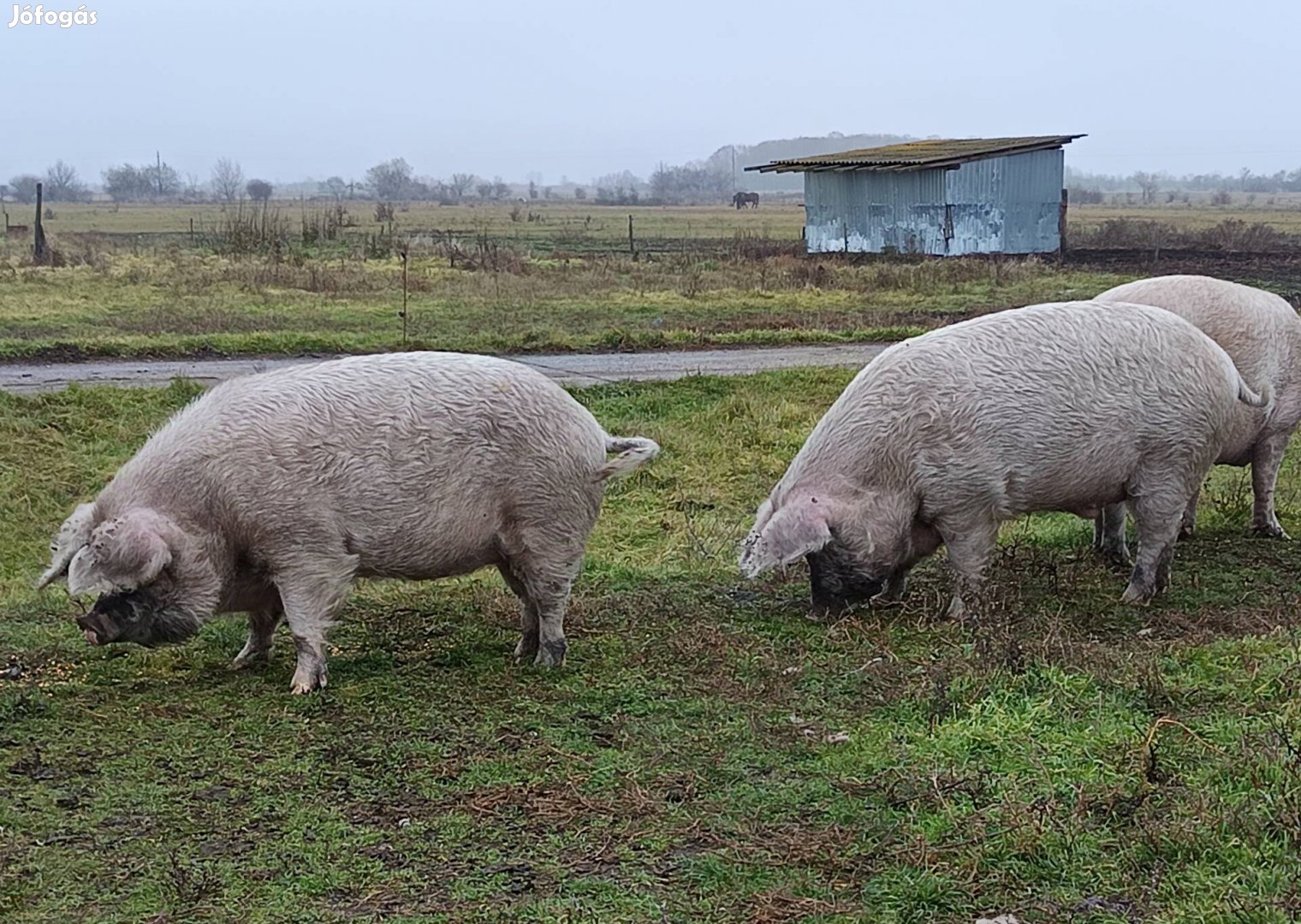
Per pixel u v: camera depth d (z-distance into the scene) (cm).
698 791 576
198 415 695
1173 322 864
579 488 735
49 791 574
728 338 2106
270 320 2156
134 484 680
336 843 526
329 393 697
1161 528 876
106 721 661
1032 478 828
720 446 1415
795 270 3084
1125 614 862
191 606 681
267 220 4566
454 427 704
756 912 469
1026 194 3609
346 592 711
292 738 639
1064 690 668
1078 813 528
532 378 735
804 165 3809
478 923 463
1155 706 650
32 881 493
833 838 523
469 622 849
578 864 509
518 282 2800
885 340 2148
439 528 707
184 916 469
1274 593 918
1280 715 621
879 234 3706
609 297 2634
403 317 2092
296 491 682
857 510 822
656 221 7562
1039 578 945
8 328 1989
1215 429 866
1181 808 526
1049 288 2803
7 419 1343
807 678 729
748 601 898
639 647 791
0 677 732
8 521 1140
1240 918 447
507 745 632
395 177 17375
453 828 540
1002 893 479
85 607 834
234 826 542
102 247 3750
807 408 1573
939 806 546
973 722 629
